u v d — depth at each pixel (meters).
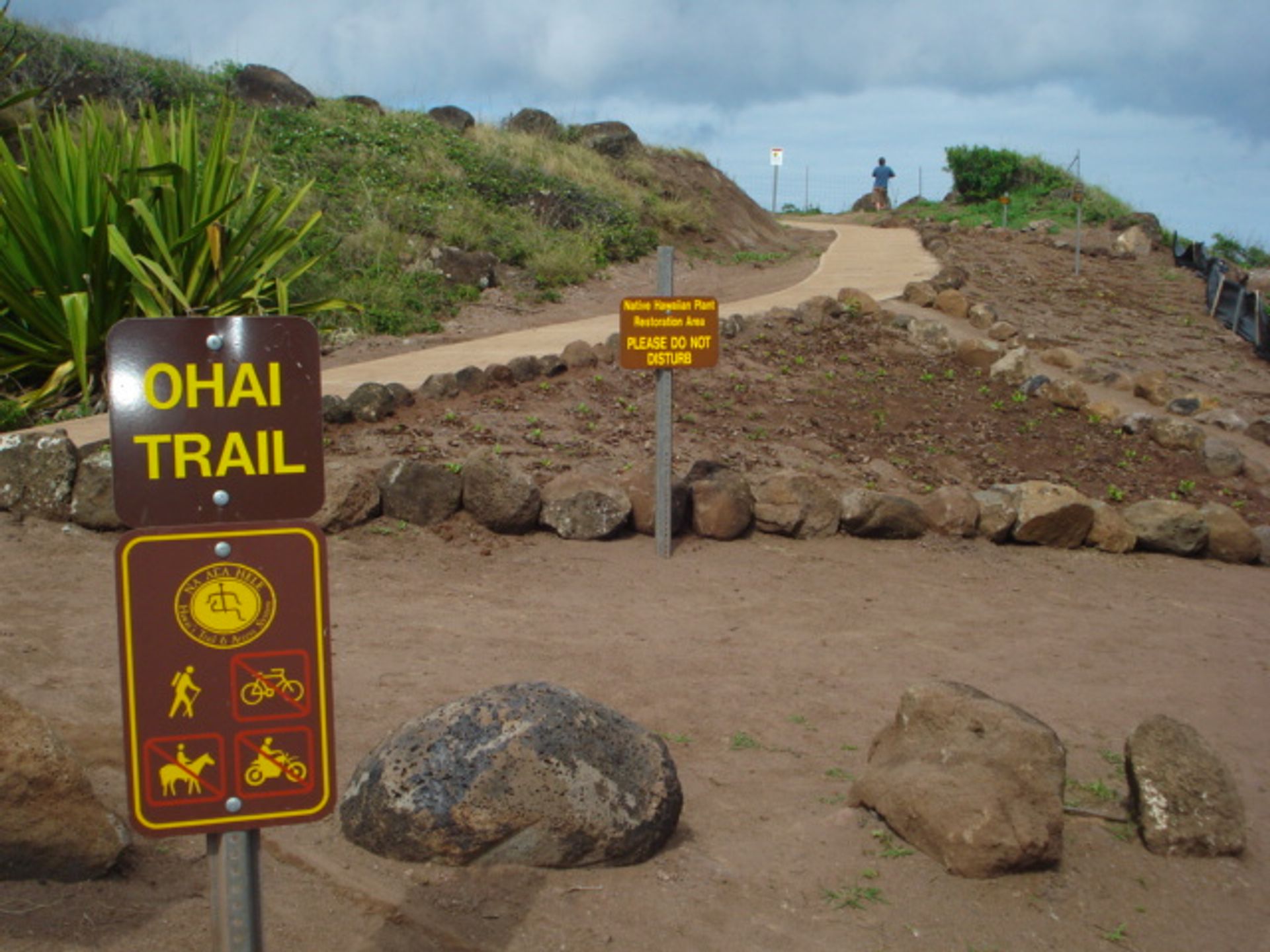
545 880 3.64
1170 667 6.54
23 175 11.60
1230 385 15.62
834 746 5.02
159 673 2.40
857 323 14.90
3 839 3.24
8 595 5.91
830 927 3.57
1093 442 12.12
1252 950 3.73
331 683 2.50
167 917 3.28
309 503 2.49
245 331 2.44
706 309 7.52
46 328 10.64
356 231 17.89
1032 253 24.33
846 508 8.49
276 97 22.27
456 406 9.88
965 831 3.91
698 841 4.04
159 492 2.42
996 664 6.31
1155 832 4.27
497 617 6.33
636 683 5.57
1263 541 9.47
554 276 18.95
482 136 24.61
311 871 3.59
